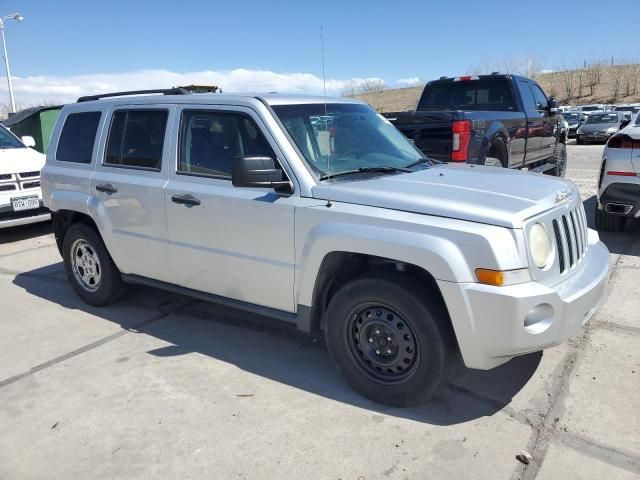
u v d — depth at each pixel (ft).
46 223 31.76
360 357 11.64
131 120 15.72
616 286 17.49
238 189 12.96
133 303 18.06
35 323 16.75
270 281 12.67
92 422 11.28
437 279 10.00
